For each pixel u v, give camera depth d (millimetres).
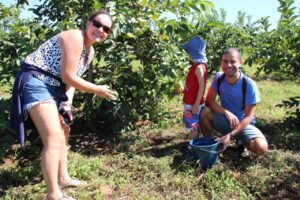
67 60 1910
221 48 6117
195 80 2789
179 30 2869
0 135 2613
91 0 2926
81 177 2463
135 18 3025
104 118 3447
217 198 2203
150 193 2283
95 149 3021
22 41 2869
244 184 2383
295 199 2234
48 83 1978
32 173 2533
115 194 2264
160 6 2967
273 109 4160
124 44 3084
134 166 2602
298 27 3188
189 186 2328
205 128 2820
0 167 2699
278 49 3301
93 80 3350
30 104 1930
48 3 3111
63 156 2268
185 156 2621
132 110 3273
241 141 2654
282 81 6438
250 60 3373
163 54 2965
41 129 1949
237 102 2637
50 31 2986
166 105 4297
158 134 3342
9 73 3080
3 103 2760
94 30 1990
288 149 2912
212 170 2469
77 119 3682
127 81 3084
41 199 2211
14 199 2230
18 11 3561
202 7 2855
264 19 3441
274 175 2455
